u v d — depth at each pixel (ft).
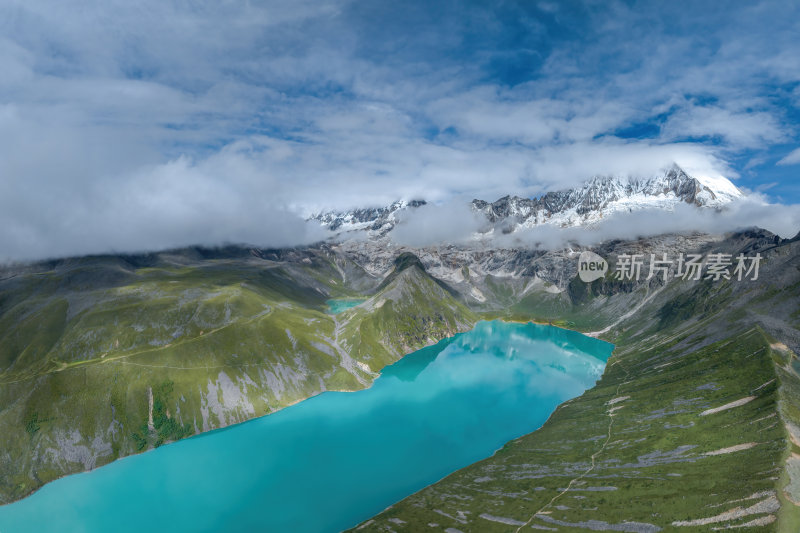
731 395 622.54
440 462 635.66
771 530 332.80
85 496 579.07
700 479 441.27
